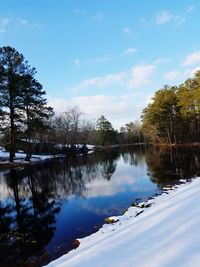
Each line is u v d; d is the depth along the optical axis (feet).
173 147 167.43
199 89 144.15
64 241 26.96
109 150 228.43
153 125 205.67
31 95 115.55
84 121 290.97
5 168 96.99
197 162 77.87
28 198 50.93
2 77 106.32
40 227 32.60
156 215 21.45
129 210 33.96
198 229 14.43
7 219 37.86
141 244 15.05
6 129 110.11
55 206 42.55
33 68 120.67
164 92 181.78
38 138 164.76
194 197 23.24
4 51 110.11
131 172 73.41
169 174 62.03
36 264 22.43
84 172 81.97
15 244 27.84
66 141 196.95
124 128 469.57
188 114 161.68
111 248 16.12
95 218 33.63
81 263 15.16
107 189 52.29
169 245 13.41
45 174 80.53
